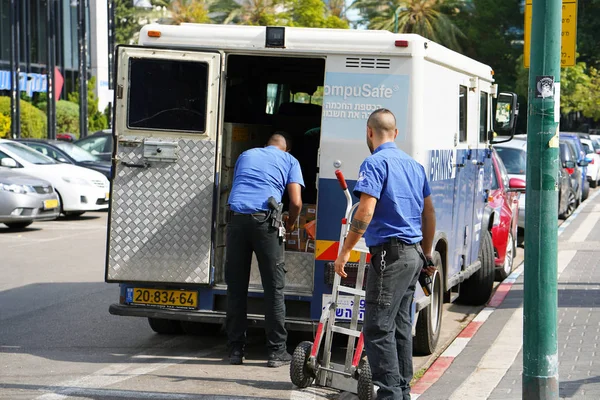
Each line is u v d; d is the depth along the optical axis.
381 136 6.20
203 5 52.75
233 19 49.66
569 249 16.14
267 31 7.84
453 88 9.13
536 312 5.75
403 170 6.02
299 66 9.83
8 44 46.62
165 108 8.03
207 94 7.96
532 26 5.69
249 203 7.65
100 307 10.77
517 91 53.75
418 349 8.57
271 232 7.64
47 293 11.62
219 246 8.41
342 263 5.99
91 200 20.28
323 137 7.75
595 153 35.19
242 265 7.78
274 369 7.85
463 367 7.96
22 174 18.69
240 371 7.76
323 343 7.91
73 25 53.75
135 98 8.05
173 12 53.56
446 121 8.81
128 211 8.08
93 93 53.97
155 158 8.01
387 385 5.92
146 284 8.20
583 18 58.25
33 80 46.66
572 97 53.28
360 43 7.69
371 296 5.95
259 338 9.34
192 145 8.01
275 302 7.73
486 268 11.32
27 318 10.07
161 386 7.20
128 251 8.09
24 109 42.34
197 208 8.03
